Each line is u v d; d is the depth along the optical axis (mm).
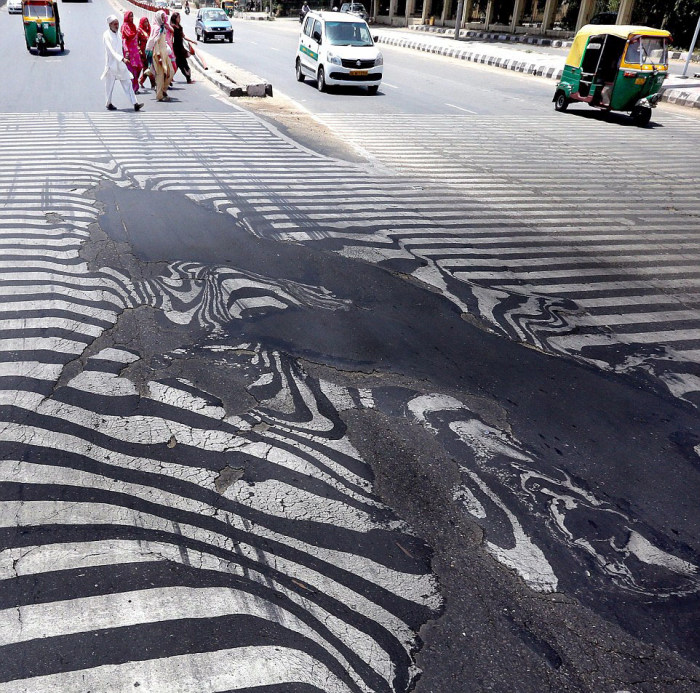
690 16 28641
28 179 8742
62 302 5414
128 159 10008
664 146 13430
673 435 4223
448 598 2918
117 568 2949
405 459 3807
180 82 18312
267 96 16609
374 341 5129
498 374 4785
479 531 3320
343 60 17219
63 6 49625
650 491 3699
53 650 2561
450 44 32562
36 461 3594
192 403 4199
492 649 2691
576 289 6352
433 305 5816
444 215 8273
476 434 4078
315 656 2605
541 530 3355
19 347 4715
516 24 36844
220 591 2867
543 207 8891
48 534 3115
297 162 10453
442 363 4879
